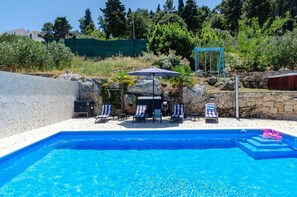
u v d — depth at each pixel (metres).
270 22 39.69
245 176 6.30
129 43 23.55
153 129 9.98
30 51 16.45
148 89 14.44
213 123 11.52
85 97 14.98
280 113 12.92
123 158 7.81
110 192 5.34
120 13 54.47
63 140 9.66
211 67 19.42
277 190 5.44
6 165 6.47
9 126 8.78
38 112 10.65
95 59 22.53
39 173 6.54
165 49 21.55
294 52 18.48
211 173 6.52
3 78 8.40
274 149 7.98
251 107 13.39
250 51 20.86
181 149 8.75
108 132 9.84
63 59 18.23
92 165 7.15
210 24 52.53
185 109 14.00
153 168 6.92
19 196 5.16
